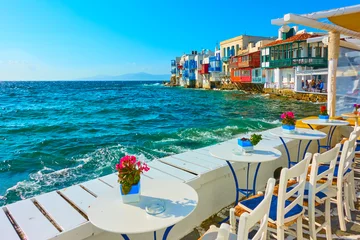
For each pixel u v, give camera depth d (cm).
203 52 6669
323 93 2798
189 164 377
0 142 1196
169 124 1714
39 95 5075
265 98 3544
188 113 2314
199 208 338
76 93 5738
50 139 1249
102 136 1319
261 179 446
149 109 2675
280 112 2188
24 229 224
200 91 5591
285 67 3434
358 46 797
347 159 314
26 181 698
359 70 841
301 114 2053
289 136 406
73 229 223
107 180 335
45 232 219
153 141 1154
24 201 278
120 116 2189
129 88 8338
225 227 121
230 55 5078
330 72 636
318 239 291
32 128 1579
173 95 4803
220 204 371
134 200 198
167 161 395
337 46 615
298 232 250
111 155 927
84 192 298
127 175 198
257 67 4075
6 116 2173
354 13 396
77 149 1033
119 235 253
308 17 427
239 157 303
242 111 2339
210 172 346
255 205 251
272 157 300
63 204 269
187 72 7031
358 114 577
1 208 264
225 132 1311
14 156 938
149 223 169
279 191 216
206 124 1639
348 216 328
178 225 308
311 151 581
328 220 281
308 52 3173
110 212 185
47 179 711
